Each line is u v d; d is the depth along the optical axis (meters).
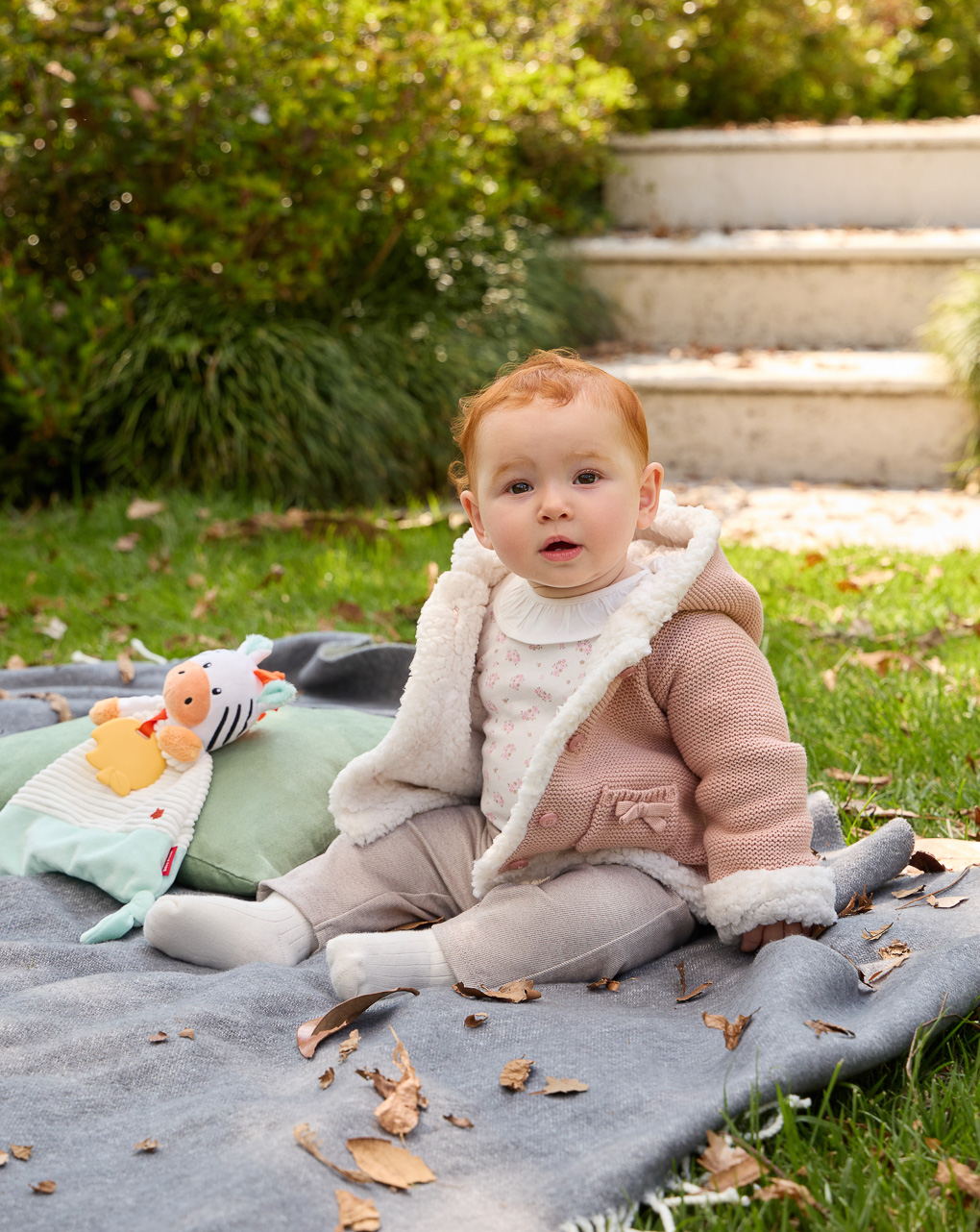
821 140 5.89
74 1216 1.07
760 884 1.46
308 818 1.85
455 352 4.55
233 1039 1.36
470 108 4.46
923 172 5.90
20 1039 1.34
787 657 2.70
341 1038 1.36
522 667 1.63
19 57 3.97
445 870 1.66
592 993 1.48
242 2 4.19
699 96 6.90
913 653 2.73
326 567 3.43
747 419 4.84
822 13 6.82
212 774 1.90
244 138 4.09
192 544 3.69
